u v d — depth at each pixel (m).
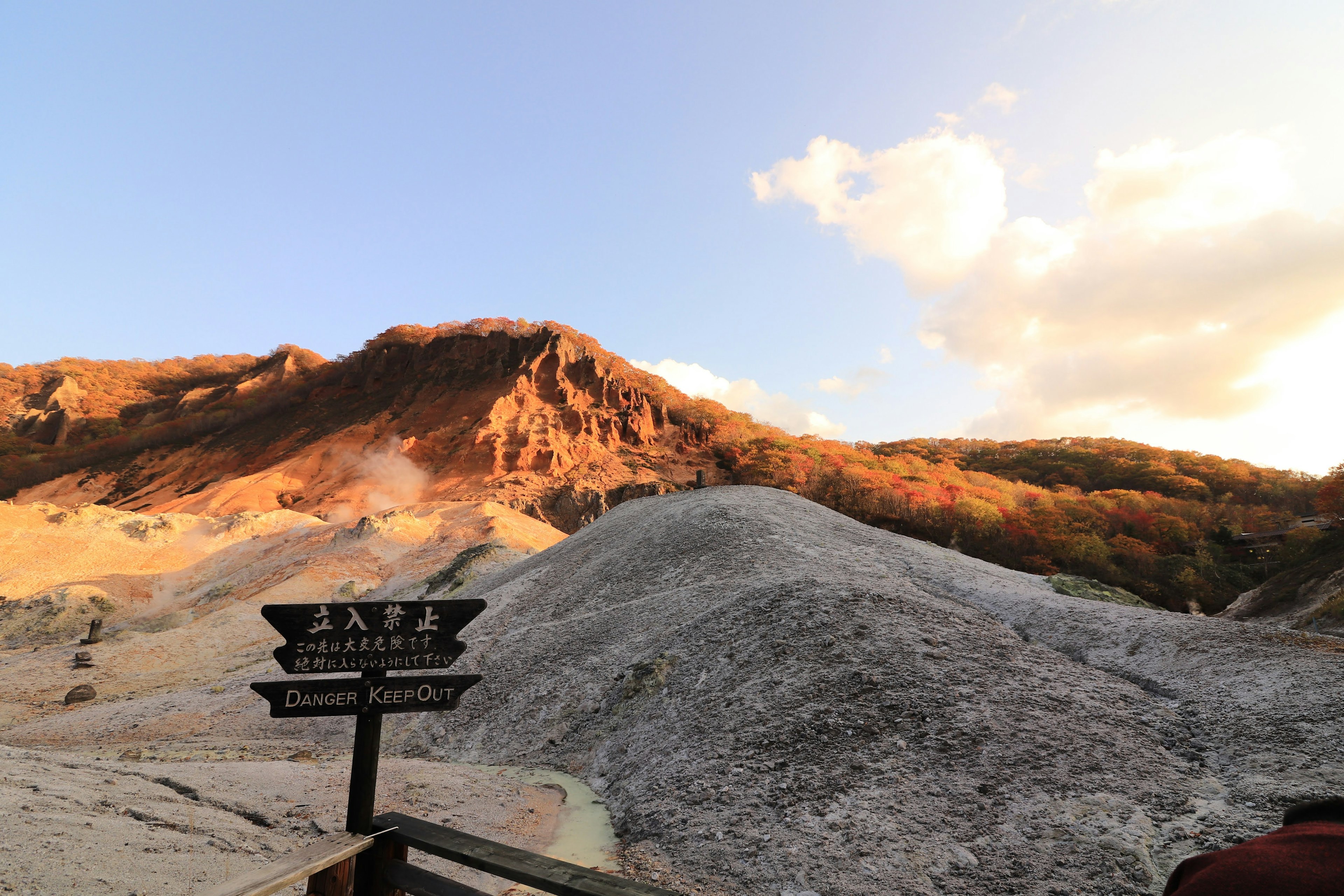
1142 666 12.48
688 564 21.97
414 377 149.25
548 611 22.27
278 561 56.78
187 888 5.57
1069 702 10.58
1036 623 15.84
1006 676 11.39
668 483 103.94
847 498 111.62
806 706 11.12
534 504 93.88
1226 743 9.22
